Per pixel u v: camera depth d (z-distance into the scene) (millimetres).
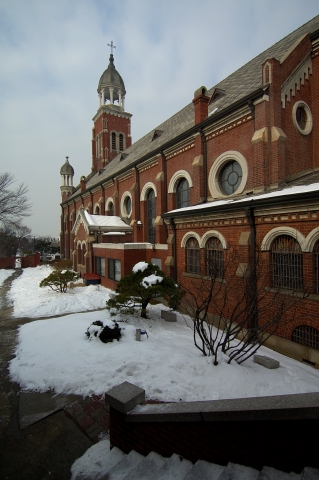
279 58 15906
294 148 13492
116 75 50969
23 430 5828
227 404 3703
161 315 13031
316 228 8594
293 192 9141
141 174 25031
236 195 14703
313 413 2953
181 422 4012
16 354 9734
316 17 17453
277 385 6953
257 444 3383
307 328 8977
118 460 4602
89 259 25484
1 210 31859
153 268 12828
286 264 9664
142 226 24594
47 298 18922
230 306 11531
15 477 4590
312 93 14336
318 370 8469
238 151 14672
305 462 3039
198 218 13375
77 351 8969
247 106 13773
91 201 37438
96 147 51844
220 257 12484
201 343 9688
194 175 17484
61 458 5008
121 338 9680
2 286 26688
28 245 128000
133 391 4879
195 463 3818
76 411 6391
